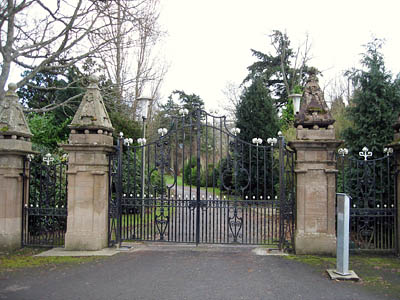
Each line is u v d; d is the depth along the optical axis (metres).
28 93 17.42
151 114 20.23
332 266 6.29
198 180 7.81
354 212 7.40
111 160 8.06
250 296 4.82
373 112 8.80
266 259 6.79
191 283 5.36
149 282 5.41
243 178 16.89
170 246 8.03
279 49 28.50
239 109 18.62
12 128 7.55
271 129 17.94
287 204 7.50
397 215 7.20
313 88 7.43
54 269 6.13
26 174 8.03
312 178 7.15
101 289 5.09
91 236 7.46
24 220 7.93
